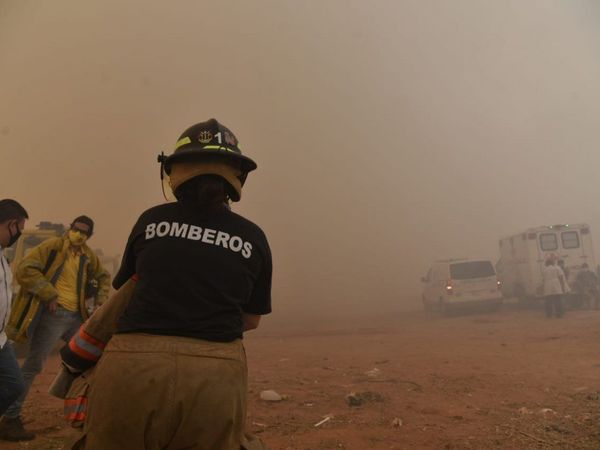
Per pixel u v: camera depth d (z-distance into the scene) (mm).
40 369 4539
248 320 2020
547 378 6516
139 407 1614
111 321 1901
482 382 6441
